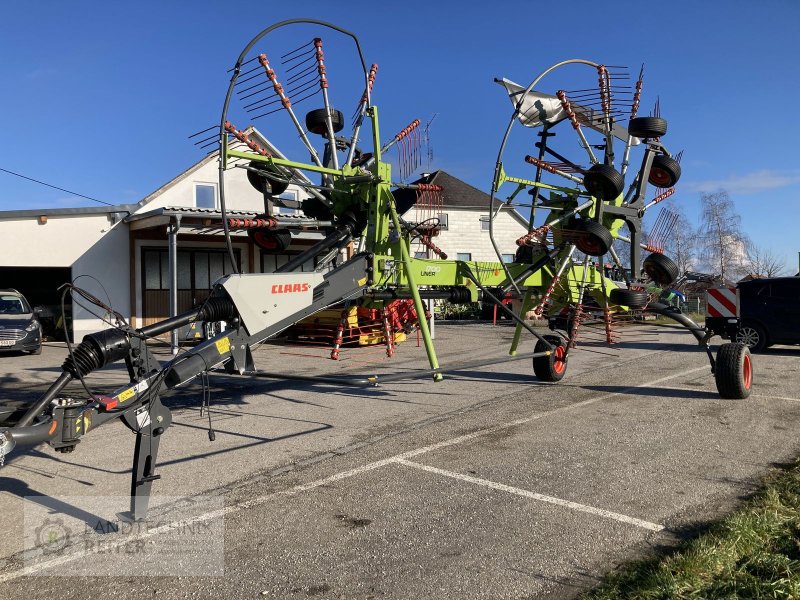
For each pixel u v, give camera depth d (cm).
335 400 857
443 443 620
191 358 452
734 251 3869
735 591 310
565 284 905
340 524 419
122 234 1811
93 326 1783
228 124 597
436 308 2761
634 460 554
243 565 361
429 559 365
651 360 1231
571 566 354
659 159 877
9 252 1677
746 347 833
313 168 648
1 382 1053
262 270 1997
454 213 2834
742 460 550
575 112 798
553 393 877
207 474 530
